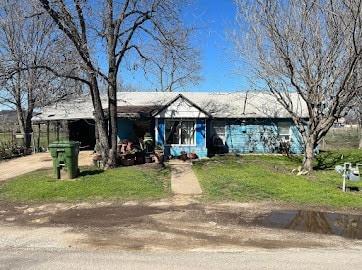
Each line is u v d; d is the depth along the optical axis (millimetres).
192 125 21812
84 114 24984
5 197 11734
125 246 7059
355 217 9375
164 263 6109
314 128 16484
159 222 8812
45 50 24547
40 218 9281
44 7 13742
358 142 34375
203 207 10336
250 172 16000
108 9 16297
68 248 6949
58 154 13992
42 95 23062
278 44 15820
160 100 26141
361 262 6172
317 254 6586
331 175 15930
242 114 24281
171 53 17297
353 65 14117
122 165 17688
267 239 7520
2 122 36781
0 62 14281
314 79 15992
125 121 23375
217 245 7121
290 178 14672
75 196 11625
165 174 15570
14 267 5941
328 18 15312
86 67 15242
